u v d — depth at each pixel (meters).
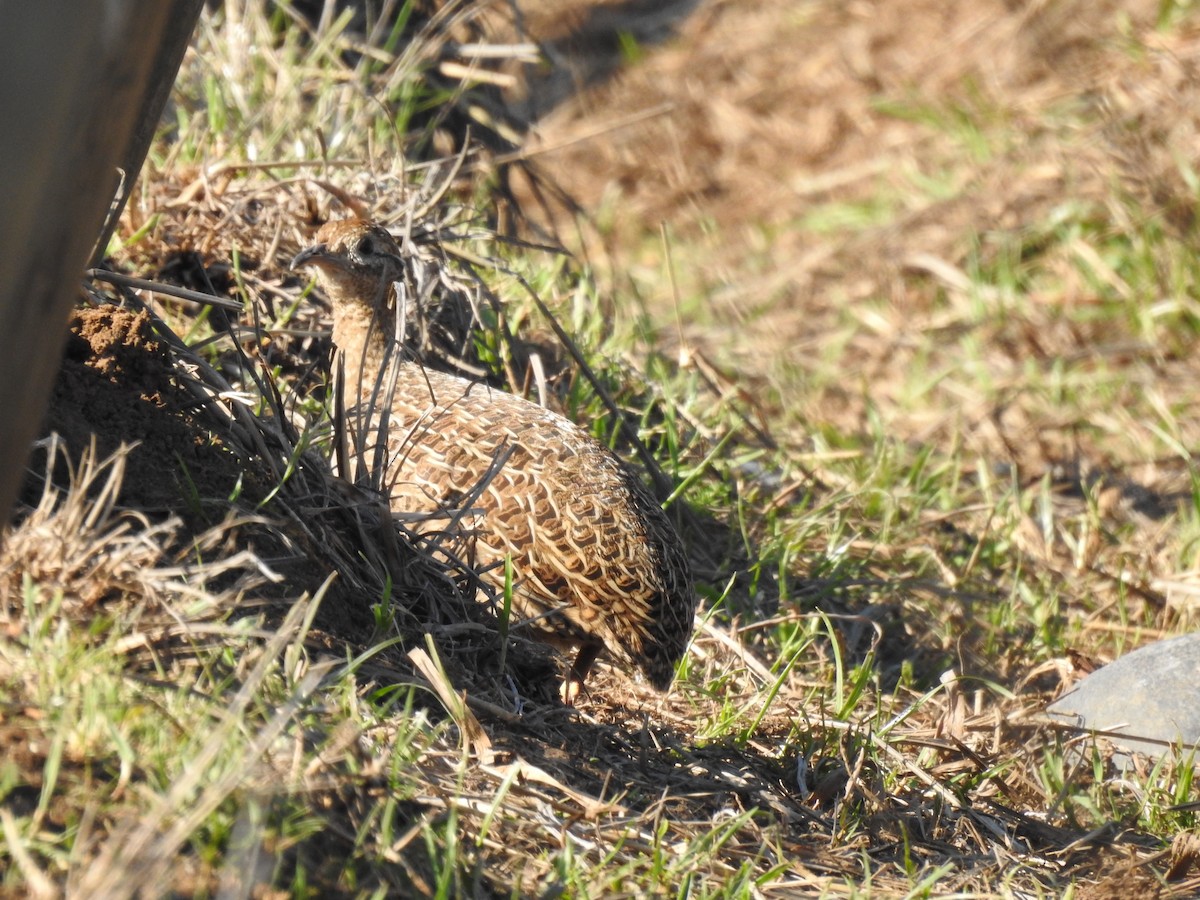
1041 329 18.25
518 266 14.02
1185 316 17.98
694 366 13.27
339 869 5.57
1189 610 12.38
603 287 18.22
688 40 26.72
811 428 15.43
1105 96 21.03
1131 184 19.52
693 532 11.83
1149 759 9.35
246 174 11.88
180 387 7.64
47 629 5.95
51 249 4.84
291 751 5.85
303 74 13.72
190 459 7.27
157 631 6.18
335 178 12.06
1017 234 19.55
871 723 9.08
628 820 6.90
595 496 8.78
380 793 5.97
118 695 5.73
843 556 12.09
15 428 5.02
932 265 19.50
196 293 8.18
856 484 13.69
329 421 8.77
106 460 6.62
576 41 26.78
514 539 8.62
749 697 9.30
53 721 5.50
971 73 23.39
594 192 22.92
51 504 6.32
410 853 5.93
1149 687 9.77
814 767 8.39
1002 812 8.49
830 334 18.81
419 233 11.66
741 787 7.76
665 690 8.85
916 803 8.23
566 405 11.93
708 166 23.52
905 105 23.25
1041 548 13.43
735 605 11.12
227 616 6.55
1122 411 16.62
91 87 4.72
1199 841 7.86
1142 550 13.89
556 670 8.74
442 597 8.05
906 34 25.12
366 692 6.80
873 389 17.55
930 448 14.17
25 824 5.09
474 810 6.49
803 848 7.40
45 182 4.73
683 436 12.81
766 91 24.94
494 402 9.48
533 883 6.21
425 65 15.01
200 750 5.51
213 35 13.95
